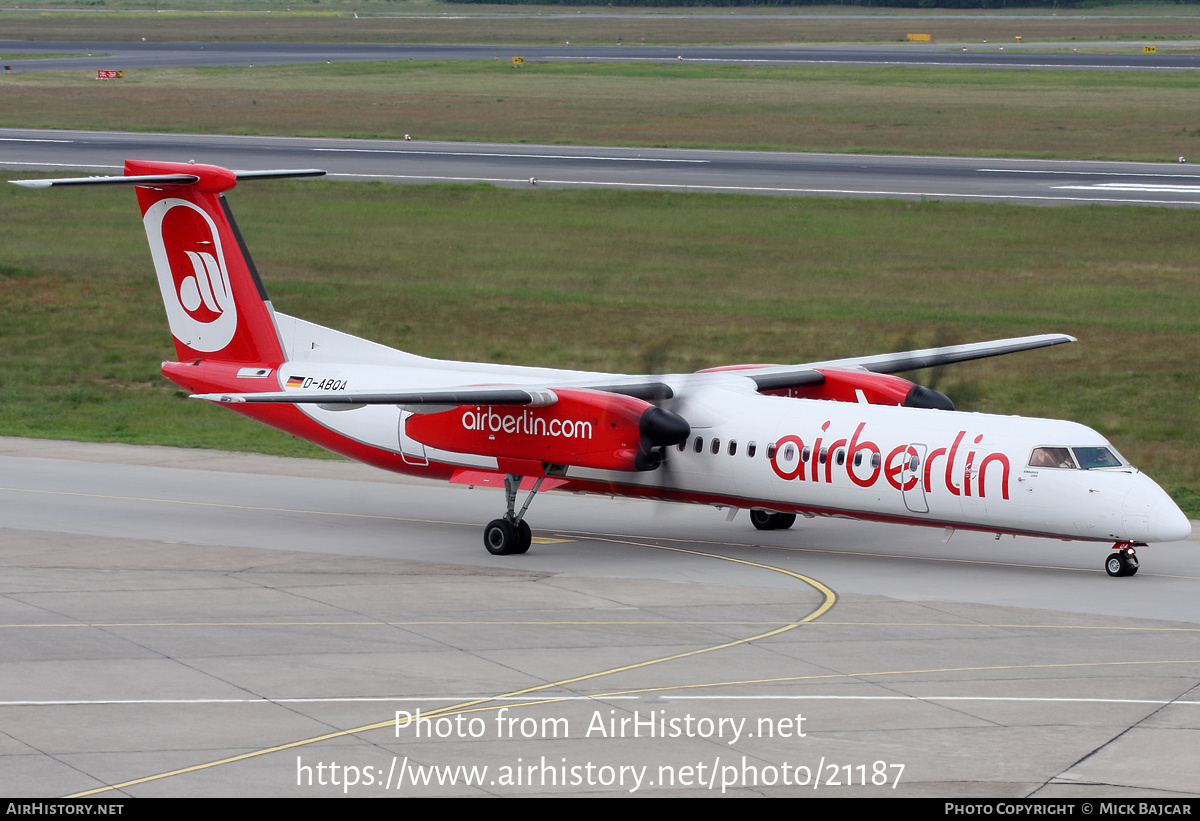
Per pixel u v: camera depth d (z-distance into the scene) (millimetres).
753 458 82625
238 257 97062
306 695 54375
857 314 182000
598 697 54188
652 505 100812
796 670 58000
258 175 96562
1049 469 74812
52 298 198625
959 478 76500
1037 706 52844
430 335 172625
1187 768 46000
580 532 91500
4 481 106125
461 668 58344
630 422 79812
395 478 110875
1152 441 123688
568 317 183250
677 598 71938
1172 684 55812
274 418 97812
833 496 80500
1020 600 71125
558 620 67000
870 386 89062
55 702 53281
